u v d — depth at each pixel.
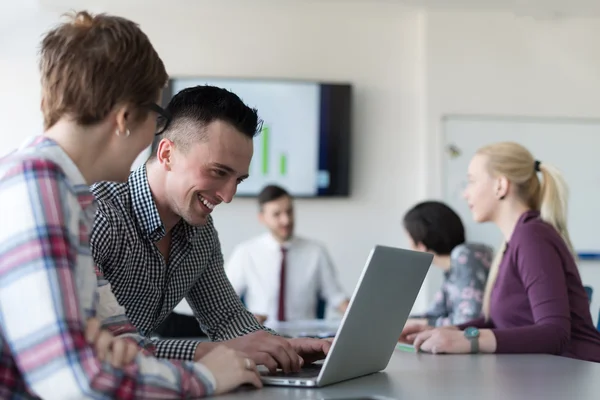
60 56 1.14
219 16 5.26
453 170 5.25
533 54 5.32
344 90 5.25
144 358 1.12
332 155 5.24
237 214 5.21
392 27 5.36
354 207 5.30
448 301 3.46
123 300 1.76
